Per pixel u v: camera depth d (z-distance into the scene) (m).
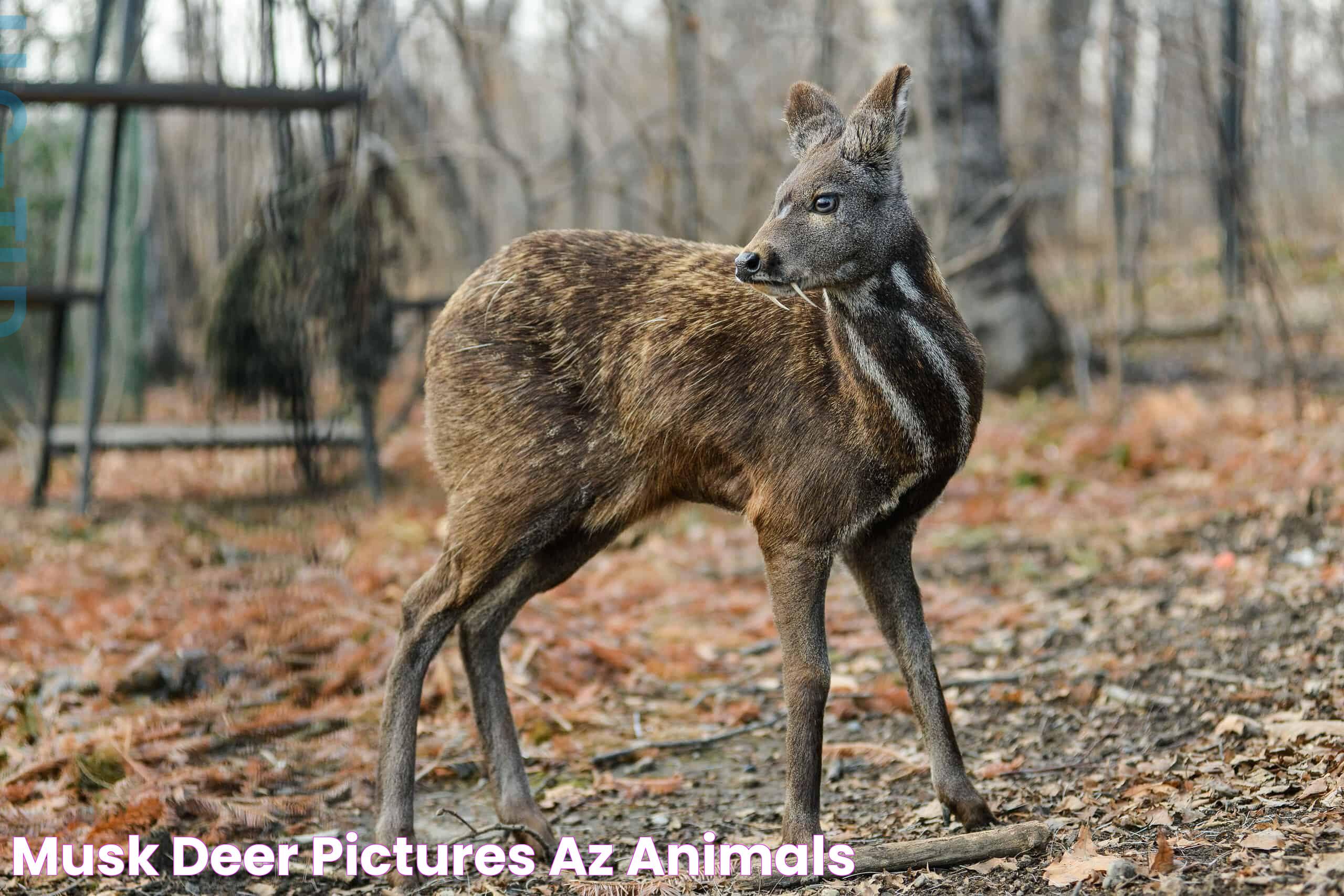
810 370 4.75
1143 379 14.43
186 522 10.02
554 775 6.09
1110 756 5.67
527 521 5.09
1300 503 8.78
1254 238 10.98
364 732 6.37
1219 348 15.27
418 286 15.34
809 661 4.70
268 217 9.59
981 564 9.05
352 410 10.86
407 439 13.57
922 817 5.18
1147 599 7.69
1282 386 12.78
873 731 6.47
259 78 9.56
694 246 5.27
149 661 6.79
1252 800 4.77
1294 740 5.26
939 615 7.96
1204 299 18.31
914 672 5.04
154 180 18.06
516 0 16.09
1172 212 25.81
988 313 14.51
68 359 17.22
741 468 4.90
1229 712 5.86
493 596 5.48
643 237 5.34
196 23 11.59
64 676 6.71
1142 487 10.39
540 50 18.91
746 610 8.35
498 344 5.18
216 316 10.23
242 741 6.21
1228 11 12.23
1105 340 16.05
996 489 10.84
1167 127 19.06
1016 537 9.52
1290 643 6.52
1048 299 15.09
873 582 5.06
